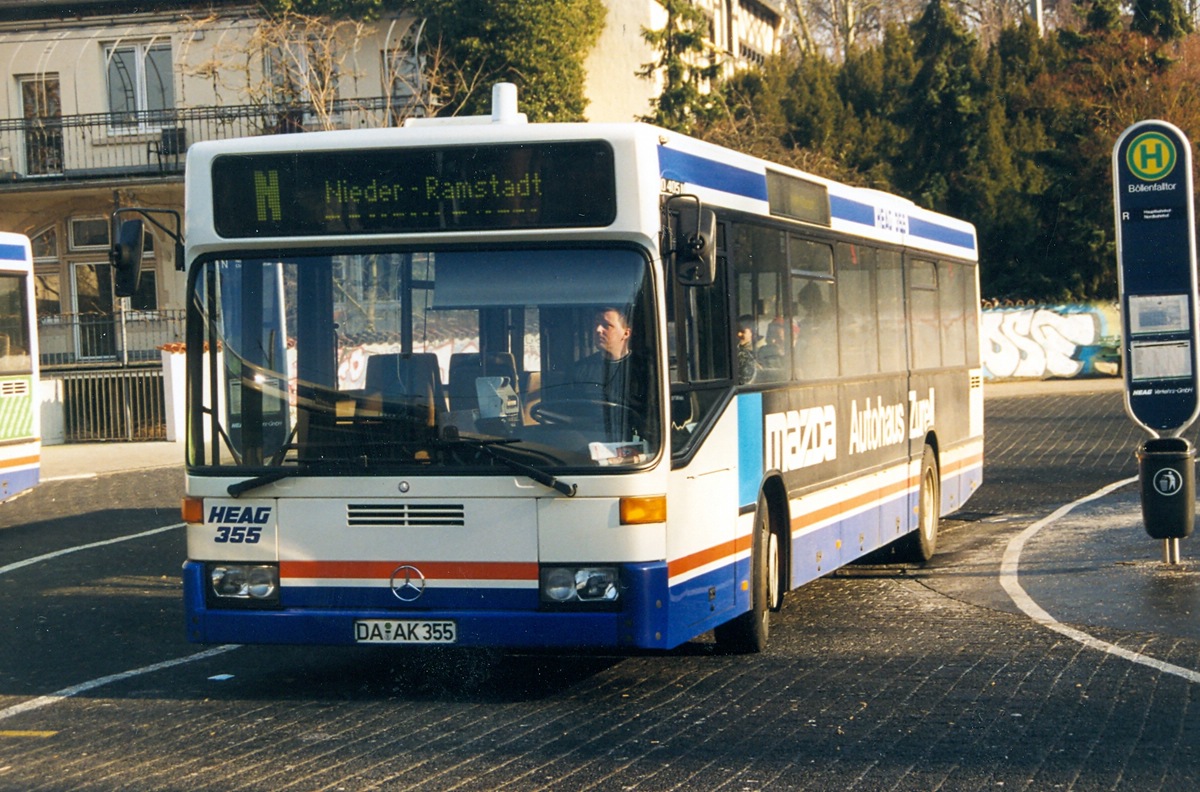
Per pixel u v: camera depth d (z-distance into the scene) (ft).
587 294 26.94
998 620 36.11
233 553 27.58
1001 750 23.61
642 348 26.81
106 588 44.09
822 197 37.99
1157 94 151.12
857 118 151.12
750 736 24.80
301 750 24.52
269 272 27.89
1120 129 149.59
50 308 116.26
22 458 61.11
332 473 27.20
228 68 110.73
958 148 151.12
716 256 30.25
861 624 36.09
